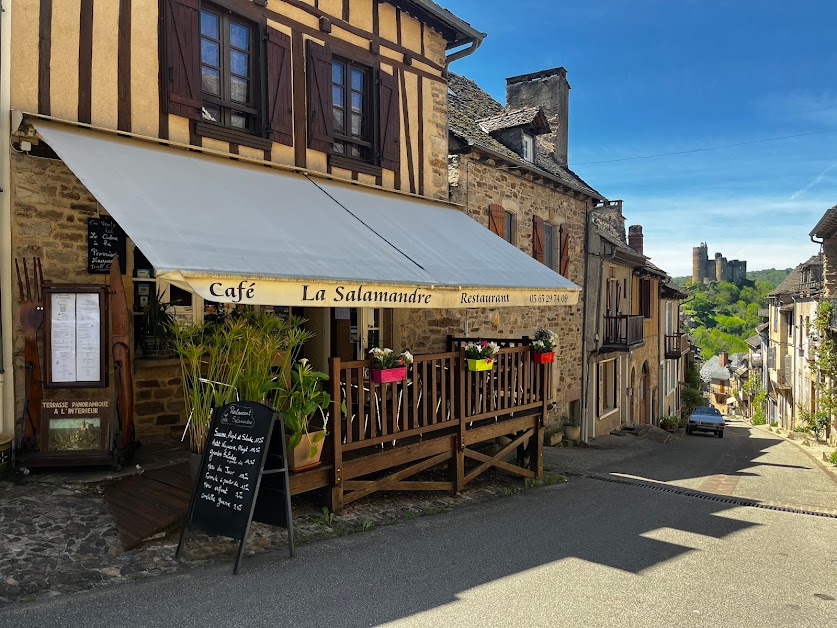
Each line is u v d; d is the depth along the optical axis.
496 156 10.84
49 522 4.41
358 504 5.99
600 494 7.76
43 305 5.37
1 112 5.38
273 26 7.29
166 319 6.59
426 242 7.51
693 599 4.22
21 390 5.54
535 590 4.20
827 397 18.19
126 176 5.31
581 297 14.87
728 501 8.03
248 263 4.71
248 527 3.99
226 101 6.92
